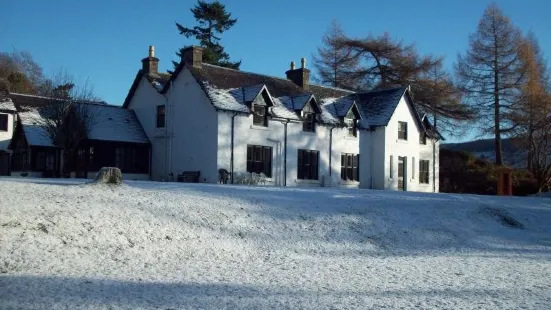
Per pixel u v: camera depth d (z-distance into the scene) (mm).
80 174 34969
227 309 8180
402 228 19062
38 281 9562
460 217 21609
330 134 38250
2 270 10211
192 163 33719
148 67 38375
